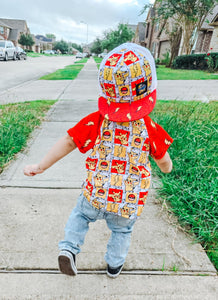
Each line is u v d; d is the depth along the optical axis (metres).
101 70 1.22
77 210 1.42
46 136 3.87
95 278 1.59
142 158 1.28
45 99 6.83
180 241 1.93
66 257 1.31
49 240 1.86
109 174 1.28
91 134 1.31
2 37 54.50
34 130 4.12
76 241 1.38
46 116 4.92
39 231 1.94
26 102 6.14
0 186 2.52
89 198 1.32
